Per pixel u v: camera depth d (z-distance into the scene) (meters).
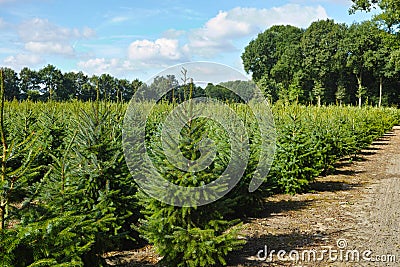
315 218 7.43
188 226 4.73
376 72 46.94
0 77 3.24
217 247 4.75
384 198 9.12
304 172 9.59
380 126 24.44
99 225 4.19
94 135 5.55
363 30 46.19
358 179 11.62
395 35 25.50
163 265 4.93
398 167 13.96
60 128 9.17
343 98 48.28
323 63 45.88
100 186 5.41
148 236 4.78
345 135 14.77
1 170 3.25
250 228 6.80
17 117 10.76
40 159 7.87
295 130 9.48
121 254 5.64
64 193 4.28
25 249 3.20
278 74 42.38
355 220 7.29
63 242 3.42
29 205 3.49
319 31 46.38
